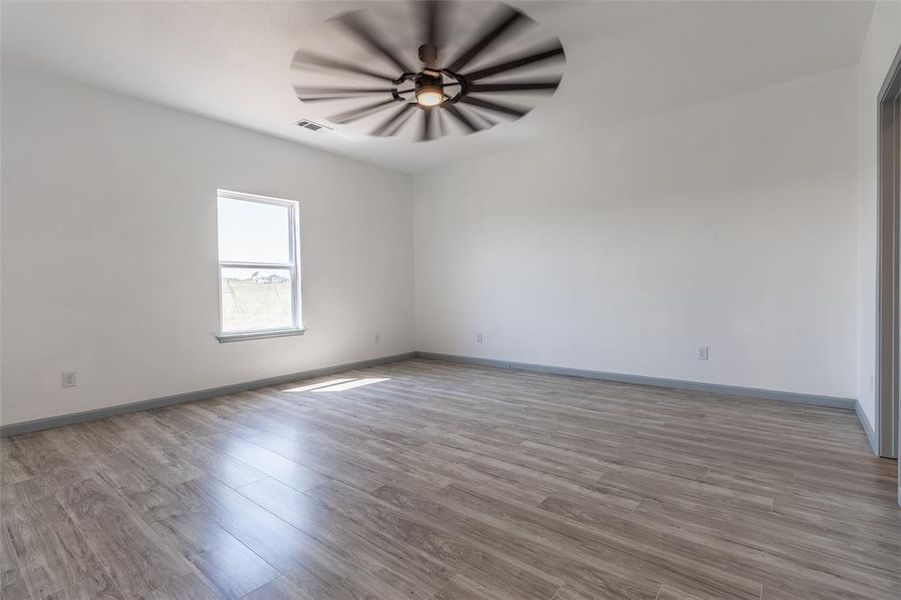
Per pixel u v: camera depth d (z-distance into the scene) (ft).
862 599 4.57
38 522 6.36
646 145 13.89
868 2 8.24
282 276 15.62
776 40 9.51
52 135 10.66
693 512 6.39
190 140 13.01
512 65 9.02
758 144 12.04
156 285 12.37
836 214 11.08
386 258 19.27
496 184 17.60
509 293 17.44
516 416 11.19
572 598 4.67
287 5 7.97
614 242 14.67
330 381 15.61
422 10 7.41
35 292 10.46
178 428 10.52
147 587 4.97
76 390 11.02
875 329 8.51
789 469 7.77
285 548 5.68
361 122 11.96
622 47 9.63
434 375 16.49
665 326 13.79
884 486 7.09
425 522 6.25
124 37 8.98
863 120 10.07
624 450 8.80
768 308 12.09
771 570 5.06
